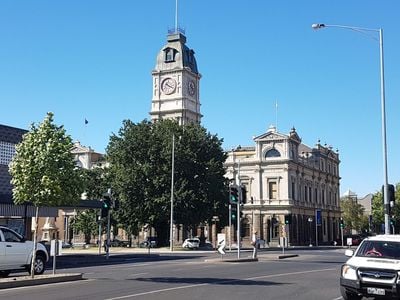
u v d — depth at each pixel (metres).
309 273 23.64
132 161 63.22
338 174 119.88
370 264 13.42
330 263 31.95
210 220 63.03
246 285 18.09
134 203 60.97
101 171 65.06
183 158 61.34
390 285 12.97
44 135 20.25
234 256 41.53
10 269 20.98
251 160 92.12
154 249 61.09
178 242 79.00
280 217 89.06
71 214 81.06
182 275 22.45
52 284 18.70
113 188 61.75
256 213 90.75
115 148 64.31
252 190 91.75
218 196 62.16
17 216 35.34
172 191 57.31
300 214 93.88
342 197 139.50
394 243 14.55
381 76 25.81
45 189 19.77
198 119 101.25
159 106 97.69
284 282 19.28
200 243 69.56
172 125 64.44
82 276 21.42
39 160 19.83
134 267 28.41
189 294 15.30
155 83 98.62
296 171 93.38
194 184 61.66
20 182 20.00
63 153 20.31
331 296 15.15
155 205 60.16
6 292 16.23
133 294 15.20
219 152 65.00
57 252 21.45
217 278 20.88
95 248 66.06
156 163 61.91
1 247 20.64
